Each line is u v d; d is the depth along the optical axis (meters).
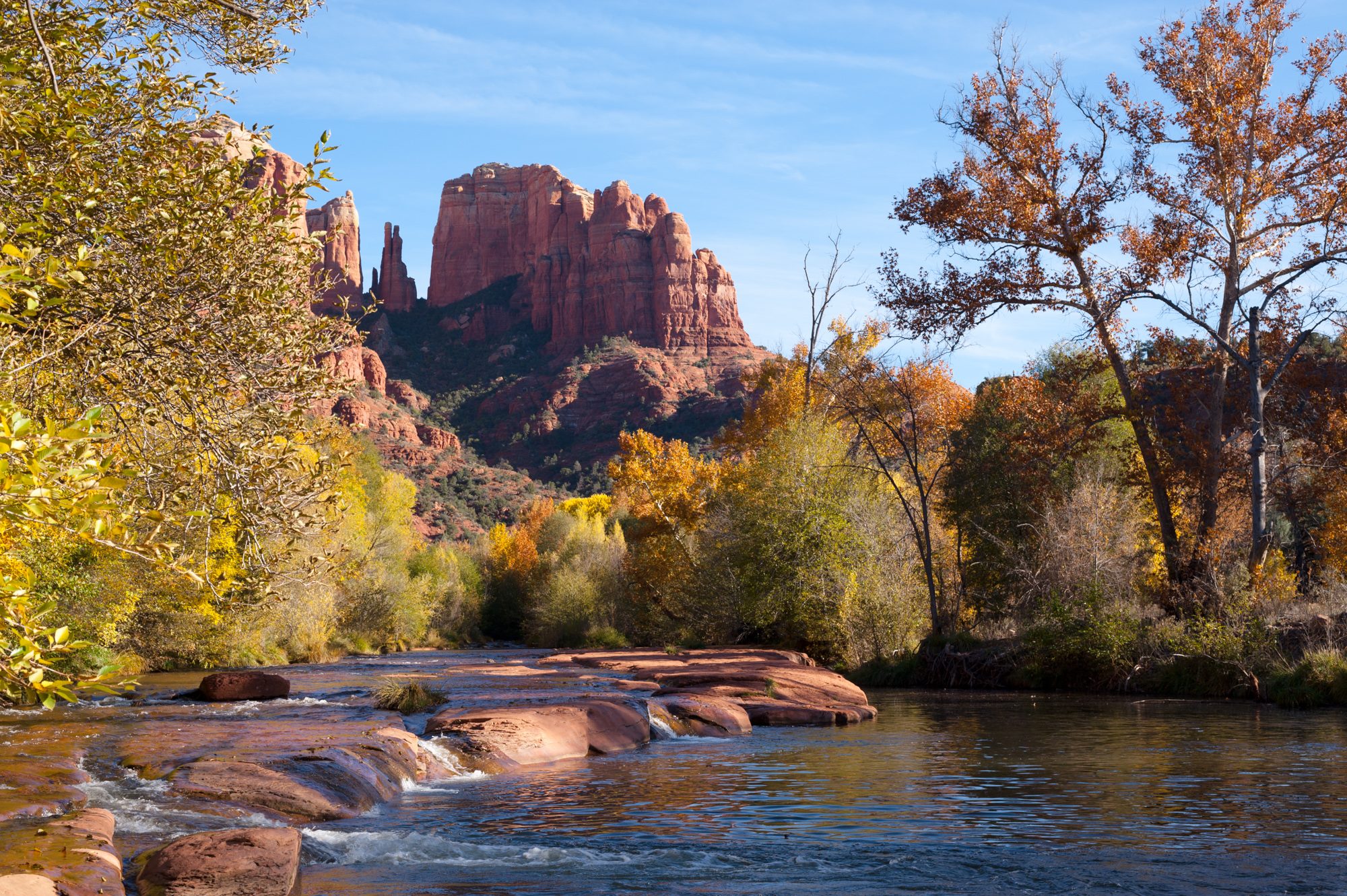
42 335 6.98
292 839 7.57
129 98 8.14
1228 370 29.58
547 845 8.91
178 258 7.63
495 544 96.38
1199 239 27.53
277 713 17.73
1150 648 25.33
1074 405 29.66
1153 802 10.85
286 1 9.09
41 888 5.90
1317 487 28.58
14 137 7.02
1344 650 21.53
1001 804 10.85
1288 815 10.08
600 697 18.91
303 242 8.34
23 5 7.25
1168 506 28.03
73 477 4.17
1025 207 28.23
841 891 7.46
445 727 14.64
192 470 7.60
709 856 8.49
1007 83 29.08
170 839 8.28
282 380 8.01
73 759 11.68
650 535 50.91
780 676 22.11
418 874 7.82
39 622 4.19
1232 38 27.11
